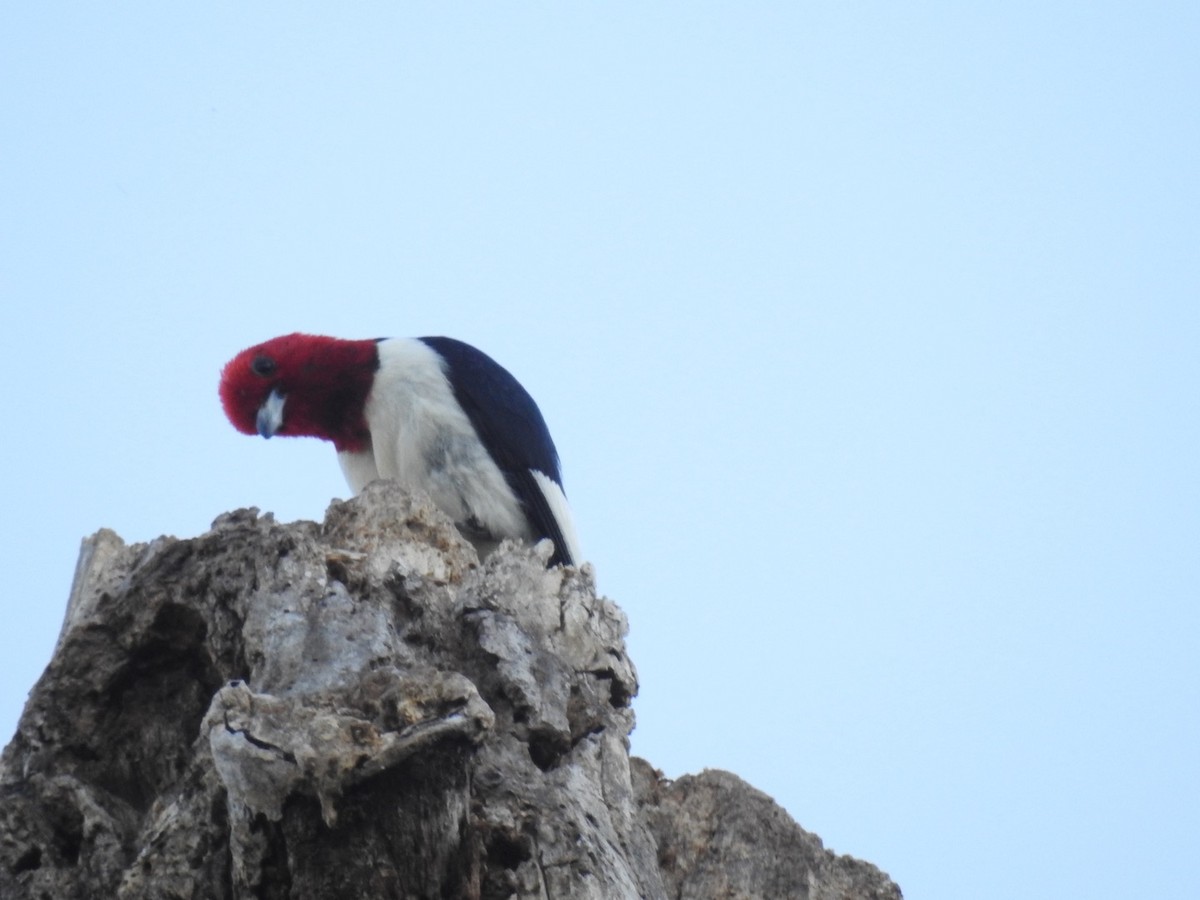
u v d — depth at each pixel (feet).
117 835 33.81
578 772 34.73
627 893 32.22
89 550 40.70
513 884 31.45
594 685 37.40
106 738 35.91
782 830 40.24
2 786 35.06
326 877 29.22
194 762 32.40
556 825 32.58
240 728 28.71
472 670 35.88
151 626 36.47
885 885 40.37
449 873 30.09
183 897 30.96
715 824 40.06
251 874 29.58
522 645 36.37
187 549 36.94
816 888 39.55
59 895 33.12
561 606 38.17
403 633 35.86
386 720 29.58
